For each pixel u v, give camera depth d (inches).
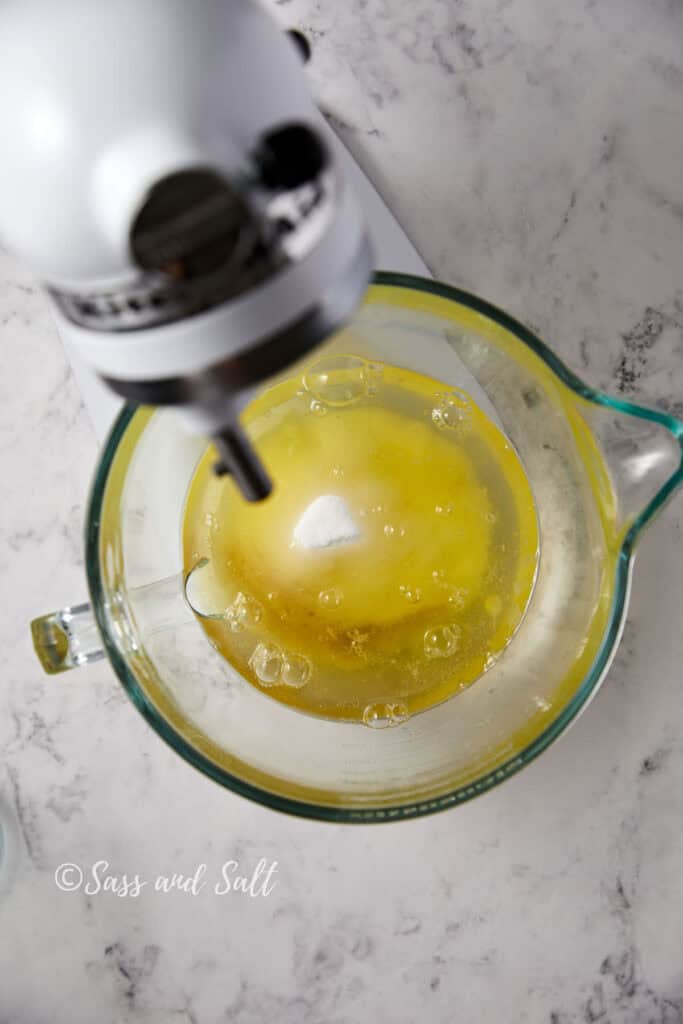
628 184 26.5
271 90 15.7
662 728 26.1
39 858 26.0
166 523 25.0
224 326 16.1
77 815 26.1
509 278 26.4
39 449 26.4
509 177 26.5
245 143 15.4
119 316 16.2
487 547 24.9
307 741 24.7
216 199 15.3
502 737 23.9
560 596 24.5
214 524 24.9
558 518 24.7
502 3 26.7
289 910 26.0
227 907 26.0
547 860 26.0
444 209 26.4
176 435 24.1
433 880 26.0
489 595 24.9
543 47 26.6
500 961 25.9
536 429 24.6
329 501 24.5
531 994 25.9
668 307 26.4
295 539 24.5
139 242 15.5
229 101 15.3
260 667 24.7
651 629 26.2
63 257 15.8
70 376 26.4
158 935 26.0
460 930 25.9
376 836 26.0
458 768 23.9
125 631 23.8
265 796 23.3
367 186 25.8
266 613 24.8
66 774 26.1
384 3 26.6
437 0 26.6
